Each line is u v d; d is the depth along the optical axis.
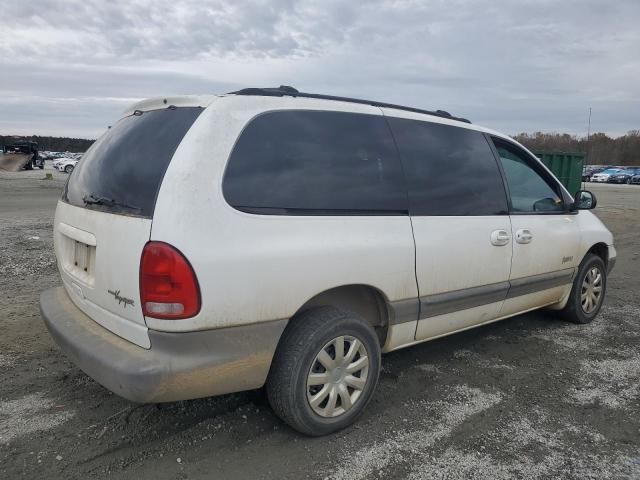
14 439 2.91
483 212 3.86
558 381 3.93
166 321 2.46
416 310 3.41
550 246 4.48
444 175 3.64
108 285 2.70
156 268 2.43
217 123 2.67
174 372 2.47
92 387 3.55
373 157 3.25
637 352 4.57
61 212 3.41
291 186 2.83
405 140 3.48
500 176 4.10
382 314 3.37
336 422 3.04
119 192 2.74
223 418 3.21
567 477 2.76
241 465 2.76
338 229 2.96
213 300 2.50
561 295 4.94
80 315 3.05
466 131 3.98
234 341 2.62
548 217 4.52
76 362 2.78
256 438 3.01
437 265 3.47
